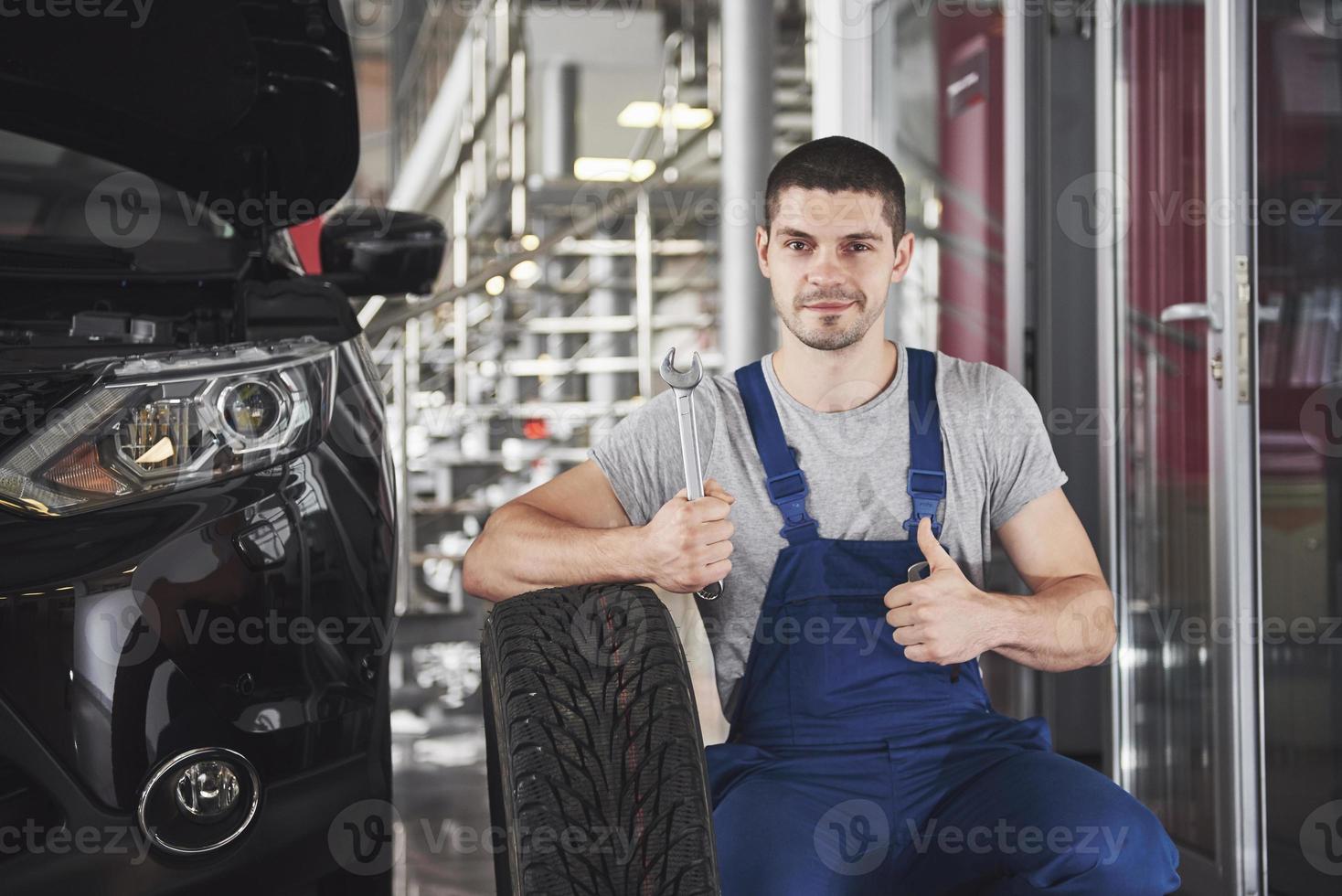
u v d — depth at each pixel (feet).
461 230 21.22
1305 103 7.29
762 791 4.22
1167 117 8.07
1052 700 10.03
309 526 4.18
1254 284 6.97
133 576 3.78
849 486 4.56
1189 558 7.88
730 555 4.56
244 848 3.92
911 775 4.29
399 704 12.18
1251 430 6.98
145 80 4.95
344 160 5.41
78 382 3.92
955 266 11.71
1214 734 7.20
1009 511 4.72
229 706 3.90
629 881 3.28
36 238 4.97
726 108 13.00
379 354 18.85
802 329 4.52
